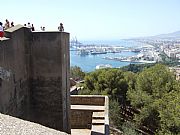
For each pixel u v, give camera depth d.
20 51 15.25
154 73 45.75
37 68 16.55
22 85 15.41
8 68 13.03
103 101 24.61
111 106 40.84
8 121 10.05
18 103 14.55
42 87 16.69
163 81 44.44
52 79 16.61
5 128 9.26
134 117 44.00
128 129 37.00
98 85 45.62
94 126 17.92
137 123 42.69
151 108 40.56
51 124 16.95
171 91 40.03
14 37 14.20
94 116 19.91
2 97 11.98
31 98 16.77
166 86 42.88
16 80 14.34
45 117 16.94
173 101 33.84
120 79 46.03
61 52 16.45
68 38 18.25
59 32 16.31
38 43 16.36
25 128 9.75
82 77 62.47
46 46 16.39
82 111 22.59
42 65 16.52
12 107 13.51
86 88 46.09
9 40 13.28
